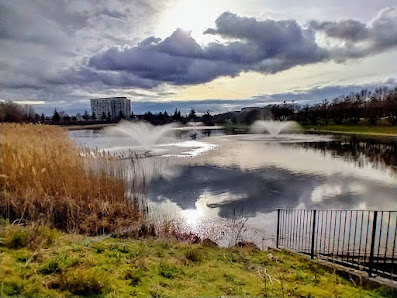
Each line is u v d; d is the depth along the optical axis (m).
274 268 2.96
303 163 13.59
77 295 1.99
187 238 4.64
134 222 4.94
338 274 2.88
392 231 5.29
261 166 12.70
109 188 6.12
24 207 4.28
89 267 2.44
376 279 2.67
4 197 4.45
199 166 12.50
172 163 13.10
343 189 8.78
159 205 6.67
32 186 4.98
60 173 5.75
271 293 2.31
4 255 2.45
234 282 2.52
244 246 4.13
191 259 3.07
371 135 29.83
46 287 2.02
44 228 3.39
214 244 4.16
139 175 9.73
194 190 8.30
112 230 4.46
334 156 16.09
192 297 2.15
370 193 8.34
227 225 5.46
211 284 2.44
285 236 4.96
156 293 2.17
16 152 5.79
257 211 6.50
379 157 15.76
